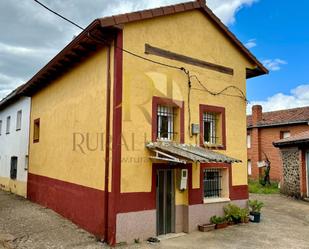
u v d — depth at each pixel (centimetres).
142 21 870
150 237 815
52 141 1186
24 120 1580
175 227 899
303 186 1647
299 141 1619
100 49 887
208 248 757
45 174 1237
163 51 910
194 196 932
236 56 1127
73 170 989
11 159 1745
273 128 2523
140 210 805
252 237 864
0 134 2025
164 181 896
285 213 1266
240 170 1080
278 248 775
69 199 1001
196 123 971
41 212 1102
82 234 836
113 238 751
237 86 1114
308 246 798
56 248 720
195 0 1011
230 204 1027
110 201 776
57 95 1171
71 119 1034
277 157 2455
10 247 723
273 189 2106
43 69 1123
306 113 2412
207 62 1028
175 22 954
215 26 1072
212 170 1036
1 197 1491
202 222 944
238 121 1099
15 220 979
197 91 988
